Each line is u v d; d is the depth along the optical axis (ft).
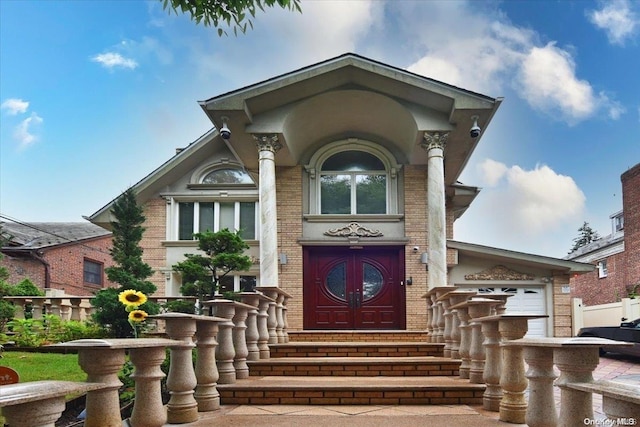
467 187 47.03
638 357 43.27
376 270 41.01
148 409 14.43
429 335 31.63
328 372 24.00
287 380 22.34
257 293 25.49
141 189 51.21
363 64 33.01
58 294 53.26
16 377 13.83
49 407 8.85
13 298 43.86
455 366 23.93
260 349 25.91
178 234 52.13
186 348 17.20
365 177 41.98
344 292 40.75
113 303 36.78
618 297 83.61
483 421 17.06
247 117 33.73
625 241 81.76
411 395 20.25
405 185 41.11
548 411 13.78
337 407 19.70
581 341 11.59
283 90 33.71
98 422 11.89
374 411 18.88
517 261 48.78
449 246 48.06
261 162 34.81
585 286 95.96
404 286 40.11
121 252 39.63
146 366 14.61
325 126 39.50
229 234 40.06
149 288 38.99
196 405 17.40
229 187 52.06
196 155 51.96
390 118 37.47
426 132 34.55
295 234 40.52
